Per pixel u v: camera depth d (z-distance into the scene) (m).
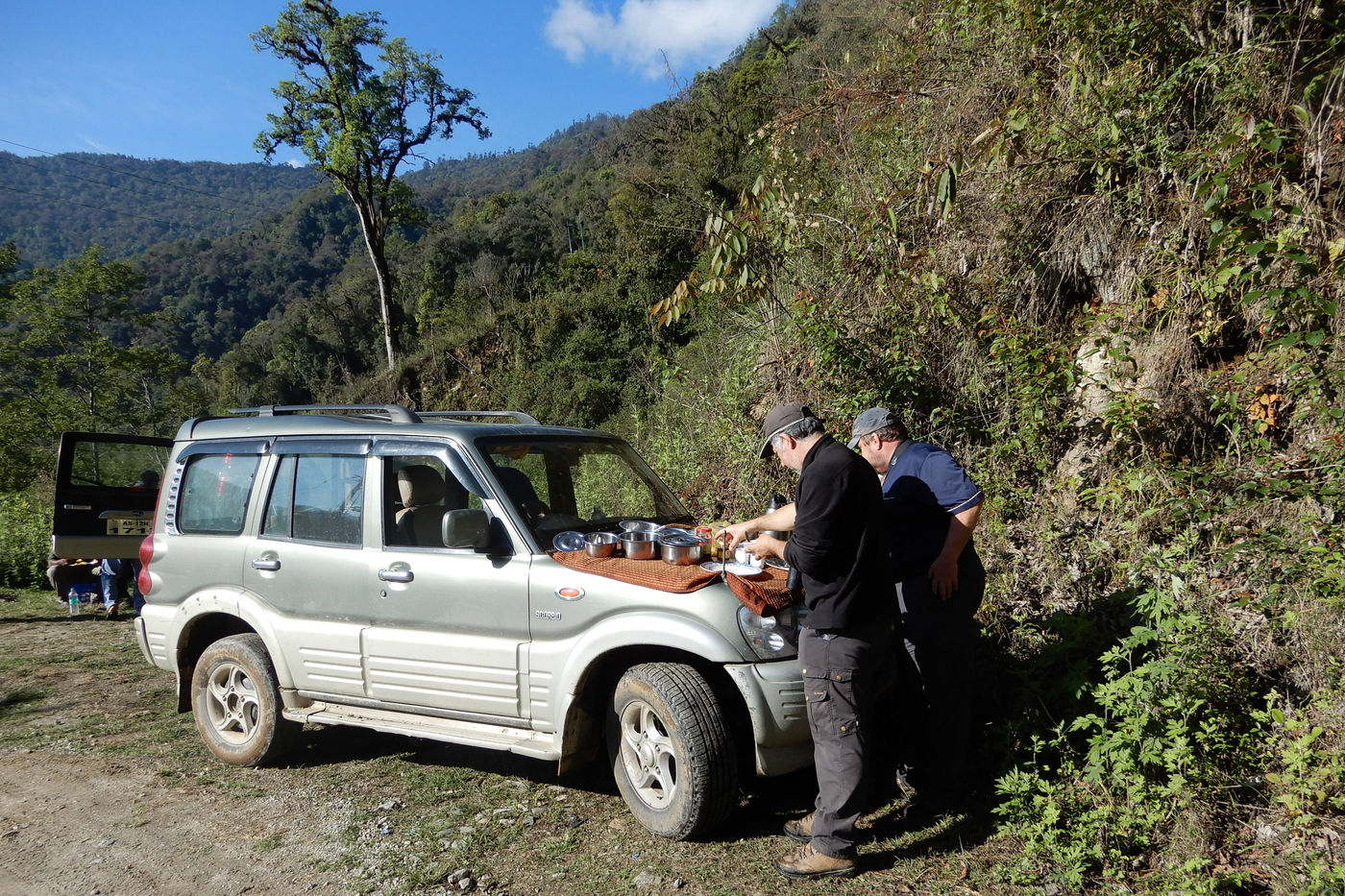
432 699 4.11
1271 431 4.79
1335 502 4.15
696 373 10.65
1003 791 3.45
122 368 24.77
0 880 3.56
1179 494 4.66
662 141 21.47
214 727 4.86
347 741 5.10
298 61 33.81
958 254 6.81
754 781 4.14
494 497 4.08
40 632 9.02
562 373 22.39
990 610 4.71
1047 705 3.95
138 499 7.62
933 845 3.44
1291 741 3.29
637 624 3.56
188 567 4.93
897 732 4.11
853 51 11.64
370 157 35.12
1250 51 5.29
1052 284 6.29
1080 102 6.17
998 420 5.95
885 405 6.20
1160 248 5.53
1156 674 3.33
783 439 3.35
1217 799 3.23
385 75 34.12
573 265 28.80
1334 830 2.96
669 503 5.02
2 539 12.57
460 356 29.33
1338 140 4.72
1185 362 5.25
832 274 7.30
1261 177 4.88
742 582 3.56
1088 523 5.11
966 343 6.26
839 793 3.17
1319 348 4.45
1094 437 5.42
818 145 8.61
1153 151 5.78
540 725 3.82
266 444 4.84
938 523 3.67
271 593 4.59
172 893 3.39
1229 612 4.02
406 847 3.66
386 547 4.28
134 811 4.21
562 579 3.79
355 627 4.31
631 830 3.71
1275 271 4.81
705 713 3.43
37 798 4.44
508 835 3.73
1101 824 3.18
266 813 4.10
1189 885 2.84
